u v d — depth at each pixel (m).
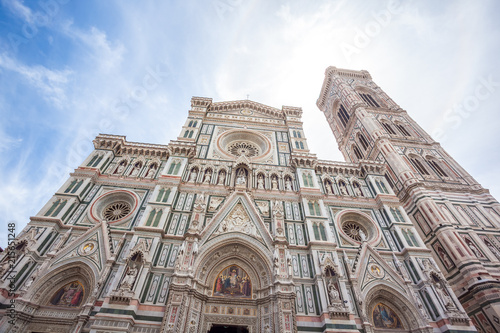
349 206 33.97
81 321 19.84
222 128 44.31
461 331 22.36
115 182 32.06
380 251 28.95
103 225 26.53
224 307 23.48
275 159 39.69
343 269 26.55
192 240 25.83
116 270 23.64
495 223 35.69
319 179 37.44
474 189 40.91
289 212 31.45
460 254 30.62
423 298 25.34
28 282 21.50
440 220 34.09
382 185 36.84
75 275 23.83
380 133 50.72
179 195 31.38
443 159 46.72
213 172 35.31
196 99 49.09
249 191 32.81
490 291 26.84
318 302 23.19
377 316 24.42
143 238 25.42
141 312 21.08
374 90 69.00
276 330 21.08
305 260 26.59
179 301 21.36
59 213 27.08
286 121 47.38
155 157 36.69
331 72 78.75
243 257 26.83
